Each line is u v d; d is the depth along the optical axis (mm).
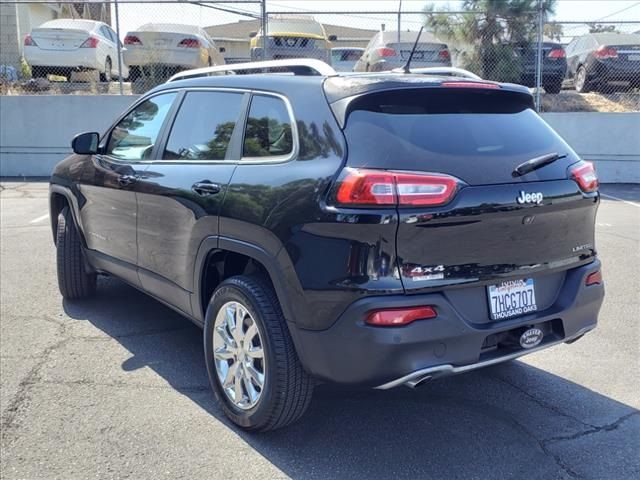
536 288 3479
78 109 13773
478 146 3332
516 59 13688
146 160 4609
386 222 2967
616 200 11352
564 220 3506
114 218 4906
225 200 3648
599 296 3734
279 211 3287
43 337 5027
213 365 3816
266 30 13289
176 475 3256
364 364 3031
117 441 3557
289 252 3219
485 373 4453
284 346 3328
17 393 4086
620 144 13367
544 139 3656
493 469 3316
